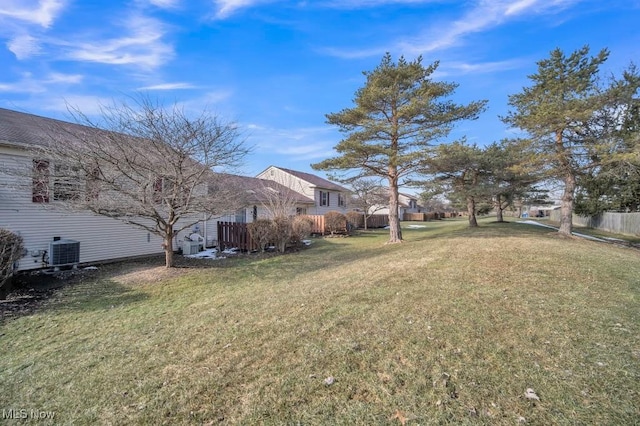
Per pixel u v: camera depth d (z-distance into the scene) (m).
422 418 2.10
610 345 2.97
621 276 5.40
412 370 2.64
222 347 3.30
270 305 4.65
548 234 13.42
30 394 2.68
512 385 2.40
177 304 5.29
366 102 11.55
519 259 6.70
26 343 3.84
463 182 17.47
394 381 2.50
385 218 29.61
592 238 14.56
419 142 11.70
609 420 2.02
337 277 6.25
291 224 12.40
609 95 10.91
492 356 2.82
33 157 7.68
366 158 12.26
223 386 2.59
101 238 9.64
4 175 7.68
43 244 8.39
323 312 4.07
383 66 11.78
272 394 2.43
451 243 10.12
